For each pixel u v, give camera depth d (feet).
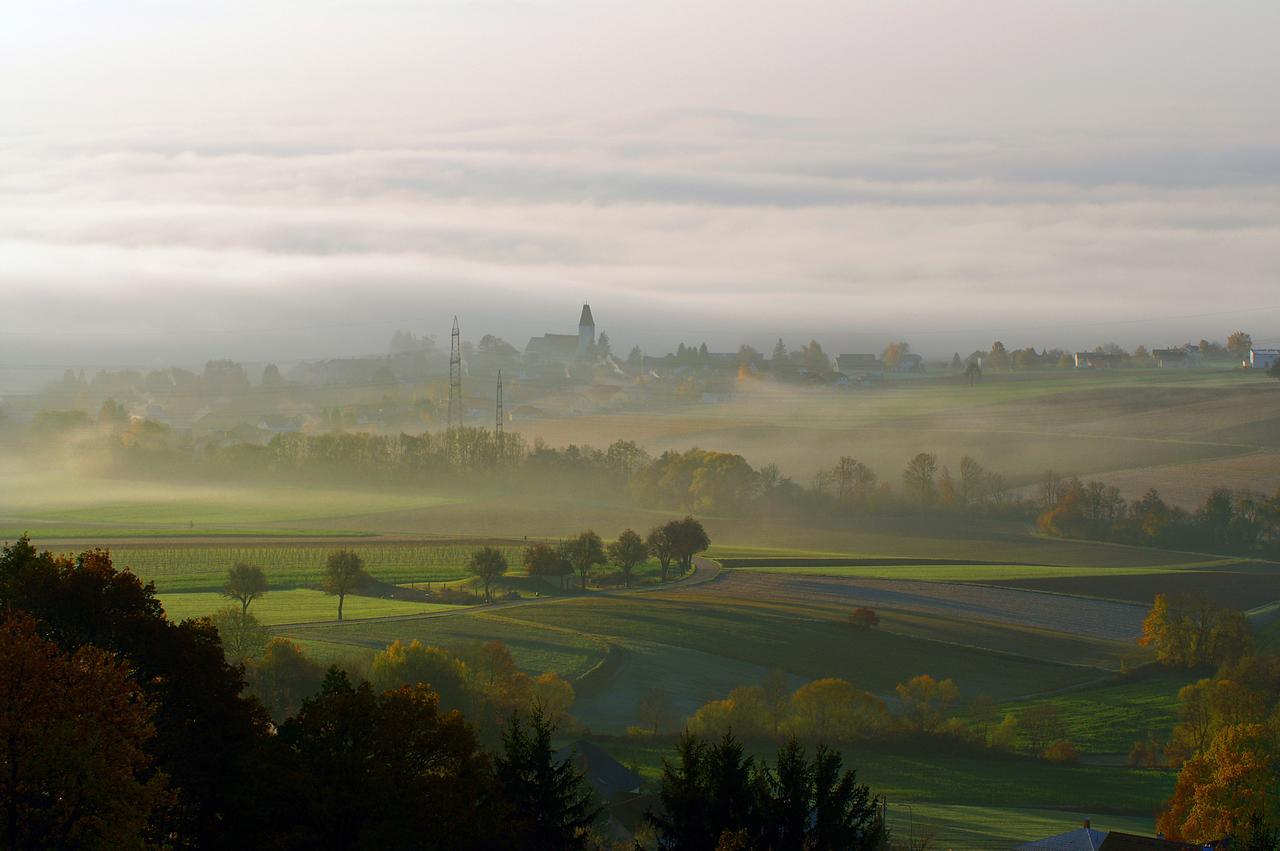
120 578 287.89
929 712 629.51
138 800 217.77
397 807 252.42
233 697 289.94
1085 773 557.33
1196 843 401.70
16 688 212.23
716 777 285.64
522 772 291.17
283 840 243.81
